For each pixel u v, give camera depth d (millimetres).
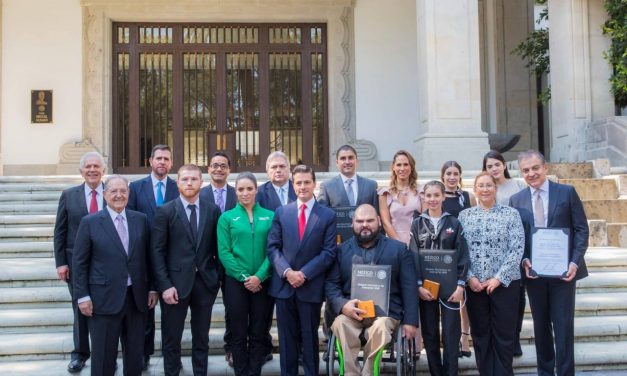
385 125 15875
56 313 6027
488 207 4934
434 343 4898
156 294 4957
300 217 4930
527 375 5336
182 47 15828
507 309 4758
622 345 5762
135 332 4758
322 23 16125
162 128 15750
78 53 15281
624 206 9117
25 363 5449
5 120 15047
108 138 15328
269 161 5691
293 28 16109
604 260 7359
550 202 4922
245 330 4996
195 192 4930
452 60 12391
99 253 4602
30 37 15211
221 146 15844
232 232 4953
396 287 4754
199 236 4957
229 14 15617
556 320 4801
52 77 15211
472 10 12477
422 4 12703
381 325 4398
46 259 7582
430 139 12211
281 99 16016
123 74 15742
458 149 12195
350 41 15898
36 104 15102
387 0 16031
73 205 5250
